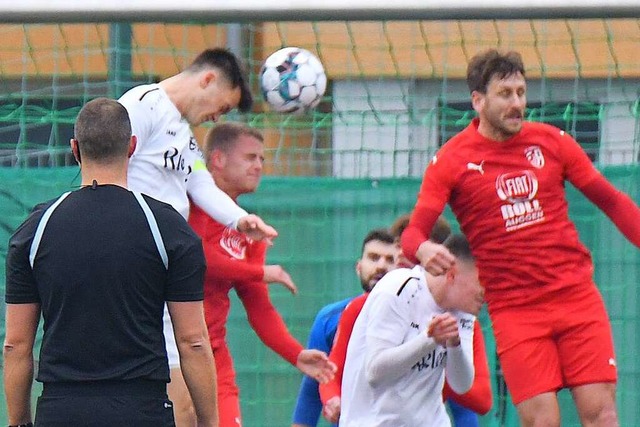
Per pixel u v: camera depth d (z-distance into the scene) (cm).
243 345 2534
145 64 3064
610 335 1867
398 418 1812
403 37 2967
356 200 2495
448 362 1825
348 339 2014
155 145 1748
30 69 3094
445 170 1845
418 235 1797
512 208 1845
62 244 1417
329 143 2638
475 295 1789
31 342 1470
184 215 1788
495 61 1823
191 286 1441
